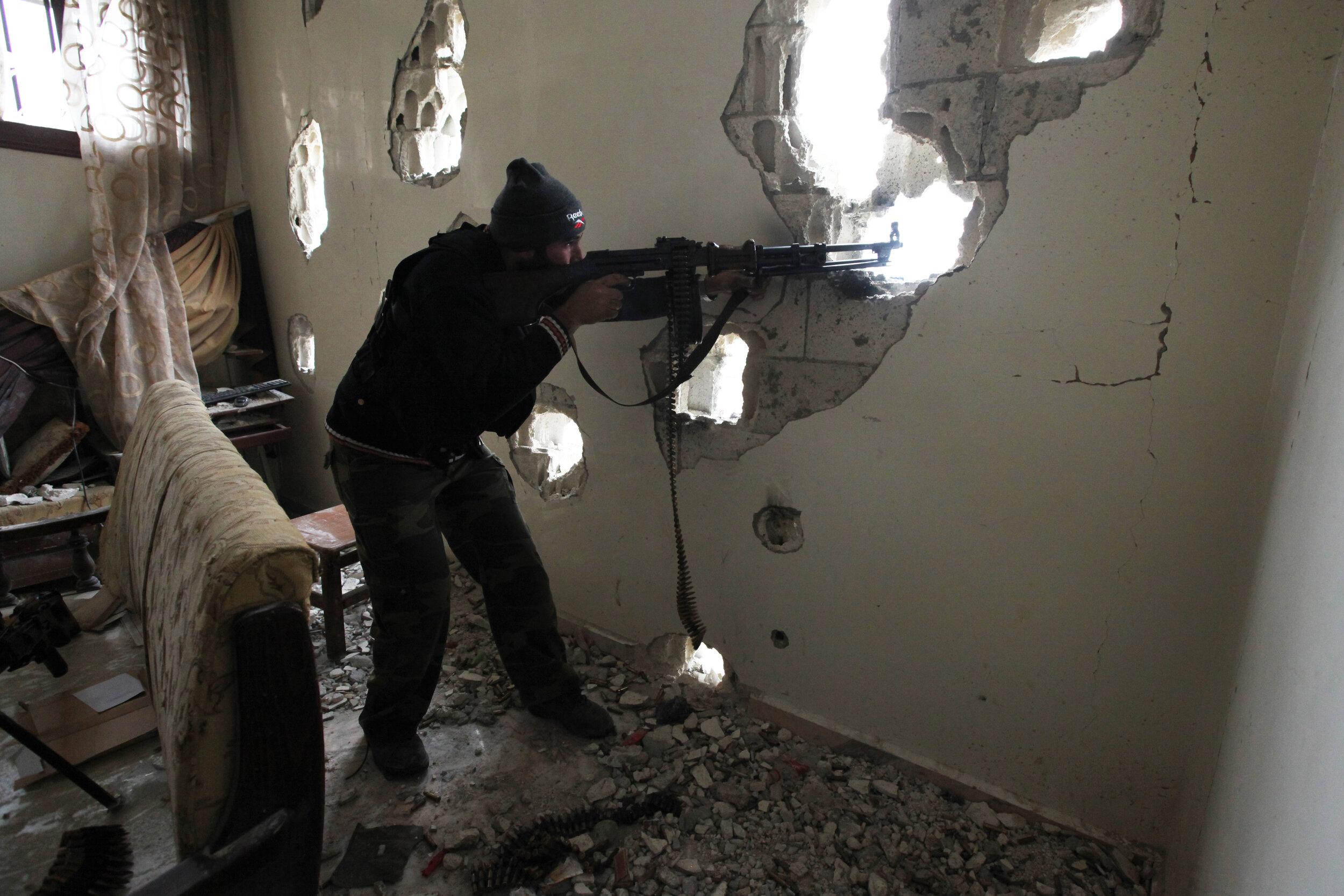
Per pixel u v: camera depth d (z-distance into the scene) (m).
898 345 1.60
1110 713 1.50
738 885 1.54
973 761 1.71
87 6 3.21
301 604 1.02
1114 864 1.50
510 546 1.88
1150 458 1.35
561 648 1.99
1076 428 1.41
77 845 1.45
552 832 1.64
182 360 3.59
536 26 2.10
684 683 2.22
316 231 3.56
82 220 3.56
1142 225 1.28
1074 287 1.37
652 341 2.00
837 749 1.90
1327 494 0.84
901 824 1.67
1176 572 1.36
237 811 1.02
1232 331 1.23
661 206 1.93
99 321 3.28
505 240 1.50
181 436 1.65
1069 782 1.59
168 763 1.14
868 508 1.73
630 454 2.16
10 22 3.34
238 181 3.95
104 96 3.26
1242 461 1.26
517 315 1.55
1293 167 1.14
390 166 2.78
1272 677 0.96
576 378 2.24
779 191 1.69
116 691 2.01
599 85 1.99
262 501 1.21
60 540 3.03
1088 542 1.45
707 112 1.77
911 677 1.76
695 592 2.11
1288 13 1.10
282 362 4.05
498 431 1.78
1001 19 1.34
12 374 3.17
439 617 1.79
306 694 1.03
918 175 1.57
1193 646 1.37
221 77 3.73
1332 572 0.77
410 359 1.51
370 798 1.77
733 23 1.67
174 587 1.24
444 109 2.67
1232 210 1.20
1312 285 1.05
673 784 1.81
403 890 1.53
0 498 2.97
